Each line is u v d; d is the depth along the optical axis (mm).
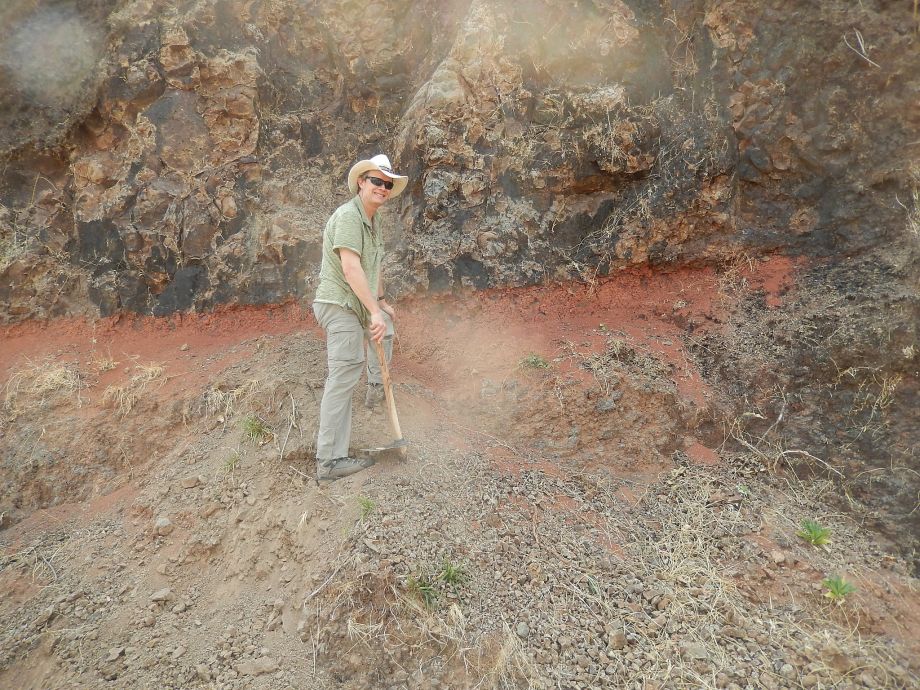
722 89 4406
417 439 3609
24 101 4664
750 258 4402
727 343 4164
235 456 3582
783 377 3953
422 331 4406
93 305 4609
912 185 3984
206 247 4605
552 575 3051
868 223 4133
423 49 5145
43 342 4516
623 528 3375
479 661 2709
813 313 4023
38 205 4703
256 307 4598
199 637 3004
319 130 5098
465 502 3291
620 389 3875
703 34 4465
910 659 2846
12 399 4191
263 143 4812
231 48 4801
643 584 3092
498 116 4500
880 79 4078
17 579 3393
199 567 3297
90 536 3572
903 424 3617
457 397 4039
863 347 3766
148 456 3932
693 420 3902
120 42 4617
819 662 2775
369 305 3117
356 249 3141
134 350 4473
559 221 4484
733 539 3336
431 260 4402
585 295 4477
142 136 4578
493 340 4262
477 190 4453
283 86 5074
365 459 3398
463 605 2859
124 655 2979
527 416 3844
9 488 3891
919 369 3629
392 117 5164
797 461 3758
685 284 4492
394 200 4875
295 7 5156
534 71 4531
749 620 2953
